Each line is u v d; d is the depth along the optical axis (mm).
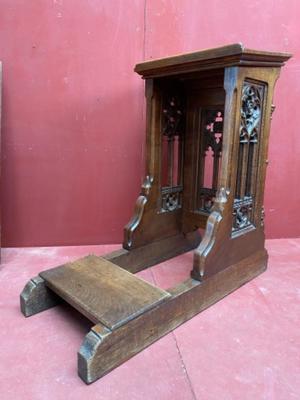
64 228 1824
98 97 1693
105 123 1730
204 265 1227
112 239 1882
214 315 1234
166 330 1120
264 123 1379
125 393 890
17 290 1374
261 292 1393
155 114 1484
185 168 1677
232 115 1189
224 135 1218
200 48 1707
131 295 1100
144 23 1648
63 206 1795
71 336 1104
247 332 1142
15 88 1611
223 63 1154
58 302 1273
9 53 1571
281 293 1386
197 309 1230
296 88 1814
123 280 1198
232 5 1685
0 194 1714
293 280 1496
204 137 1601
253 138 1358
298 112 1847
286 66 1776
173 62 1249
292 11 1731
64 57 1622
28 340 1079
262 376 953
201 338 1108
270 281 1484
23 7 1539
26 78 1611
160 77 1422
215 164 1589
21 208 1756
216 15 1686
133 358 1014
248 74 1196
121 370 967
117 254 1475
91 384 914
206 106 1543
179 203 1719
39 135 1684
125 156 1788
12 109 1629
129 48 1663
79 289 1131
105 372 945
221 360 1013
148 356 1024
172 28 1671
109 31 1631
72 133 1713
